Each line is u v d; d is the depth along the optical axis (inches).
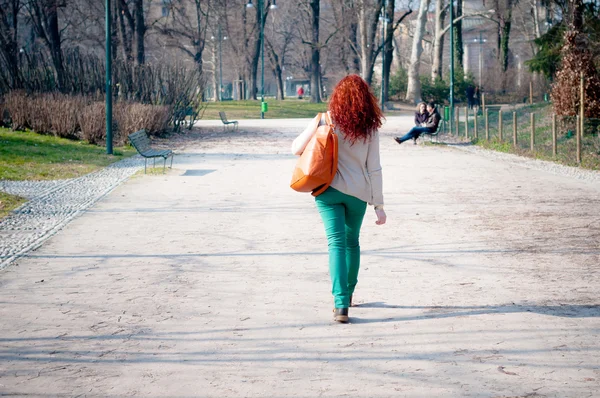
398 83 2593.5
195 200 486.0
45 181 594.6
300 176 207.9
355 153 211.8
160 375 176.4
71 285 266.7
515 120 894.4
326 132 207.3
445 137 1155.3
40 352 194.2
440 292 250.7
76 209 450.3
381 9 2228.1
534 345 193.6
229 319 221.8
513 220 399.5
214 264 299.3
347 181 210.1
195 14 2810.0
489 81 2583.7
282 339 201.6
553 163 741.3
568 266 287.7
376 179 214.7
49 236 362.6
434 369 177.2
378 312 227.0
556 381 168.4
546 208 442.0
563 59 938.7
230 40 2699.3
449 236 354.9
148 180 601.3
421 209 443.5
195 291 256.4
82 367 182.5
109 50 840.3
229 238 355.3
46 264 301.6
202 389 167.2
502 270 282.8
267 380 171.8
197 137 1165.7
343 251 214.7
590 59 913.5
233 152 892.6
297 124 1599.4
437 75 2532.0
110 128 842.8
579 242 335.3
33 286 265.6
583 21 1002.7
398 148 967.0
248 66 2758.4
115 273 284.8
